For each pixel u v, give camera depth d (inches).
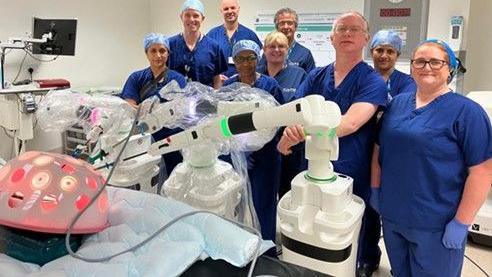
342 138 70.9
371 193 75.0
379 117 71.7
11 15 154.0
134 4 204.1
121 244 42.9
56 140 167.0
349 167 71.7
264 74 103.3
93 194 43.1
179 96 56.0
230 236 43.6
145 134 56.1
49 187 40.4
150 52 101.8
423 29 143.1
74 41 152.1
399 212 65.0
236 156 61.0
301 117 43.8
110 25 193.3
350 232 53.0
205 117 52.4
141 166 58.9
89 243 43.7
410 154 62.4
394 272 71.9
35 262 40.2
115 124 55.3
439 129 60.3
